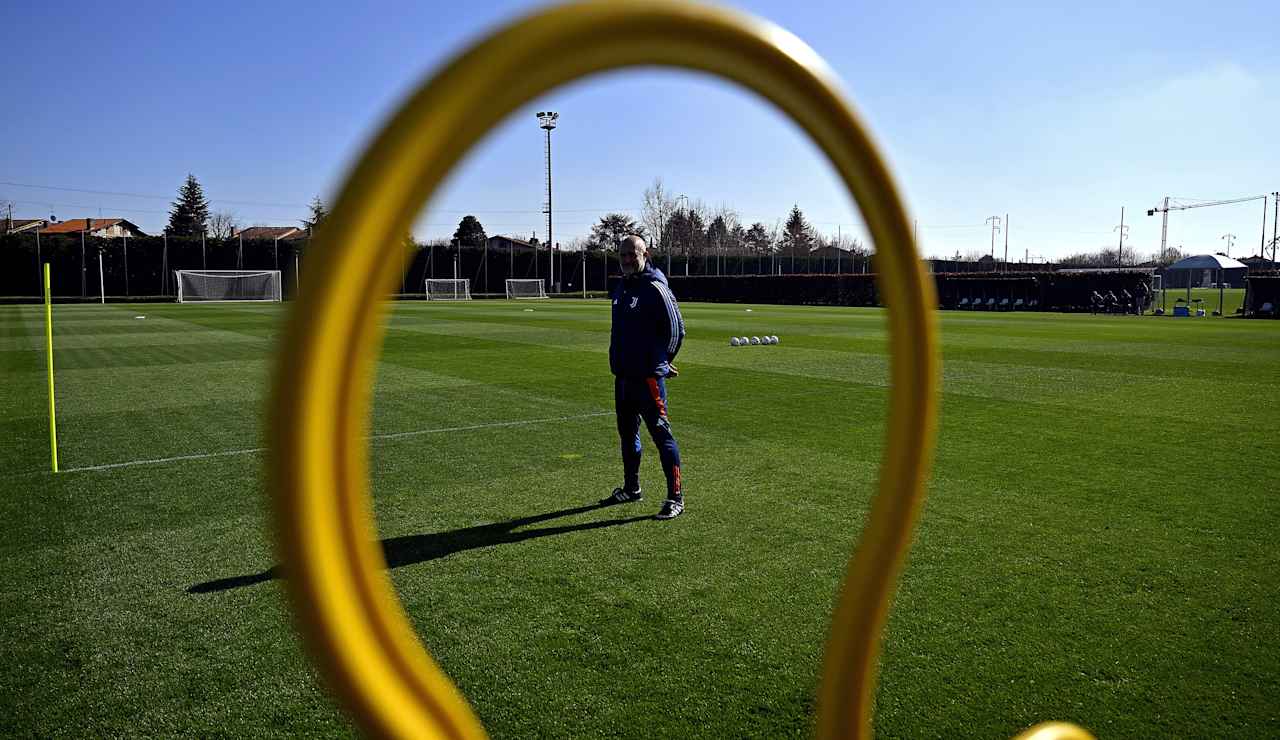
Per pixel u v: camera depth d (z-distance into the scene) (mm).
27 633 3594
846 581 812
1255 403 9969
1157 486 6039
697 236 78250
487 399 10109
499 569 4336
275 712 2967
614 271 62219
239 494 5785
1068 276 39219
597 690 3098
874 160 669
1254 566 4406
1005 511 5395
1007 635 3562
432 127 417
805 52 611
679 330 5230
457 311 33344
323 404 438
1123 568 4363
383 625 521
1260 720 2920
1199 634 3590
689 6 509
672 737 2795
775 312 36000
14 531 4965
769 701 3025
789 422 8633
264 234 85125
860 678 812
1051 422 8664
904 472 752
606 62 482
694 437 7836
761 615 3771
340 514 468
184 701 3039
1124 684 3158
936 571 4305
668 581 4176
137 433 7961
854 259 68188
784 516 5281
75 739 2793
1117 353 16516
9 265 45594
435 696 560
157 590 4070
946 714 2939
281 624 3691
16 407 9461
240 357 14914
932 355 734
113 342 17906
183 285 48031
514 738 2781
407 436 7809
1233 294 65562
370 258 429
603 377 12211
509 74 425
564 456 7020
